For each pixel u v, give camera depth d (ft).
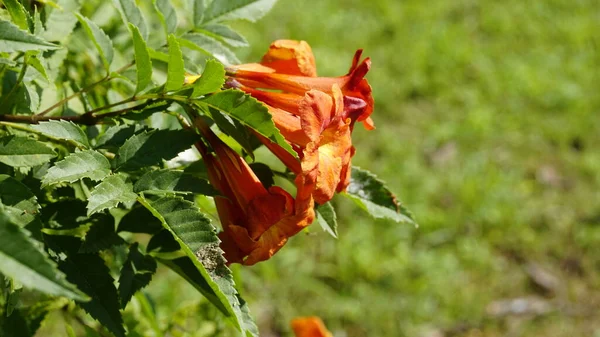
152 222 1.76
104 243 1.70
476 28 7.45
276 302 4.71
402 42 7.00
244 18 1.99
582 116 6.46
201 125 1.73
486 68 6.84
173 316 2.47
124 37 2.21
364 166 5.65
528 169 5.95
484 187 5.64
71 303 2.11
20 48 1.56
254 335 1.68
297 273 4.87
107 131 1.71
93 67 2.18
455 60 6.87
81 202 1.73
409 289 4.96
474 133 6.13
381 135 5.98
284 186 4.42
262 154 2.52
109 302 1.67
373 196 1.95
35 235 1.55
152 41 2.22
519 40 7.34
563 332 4.94
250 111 1.63
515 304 5.04
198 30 1.97
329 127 1.69
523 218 5.51
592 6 7.89
